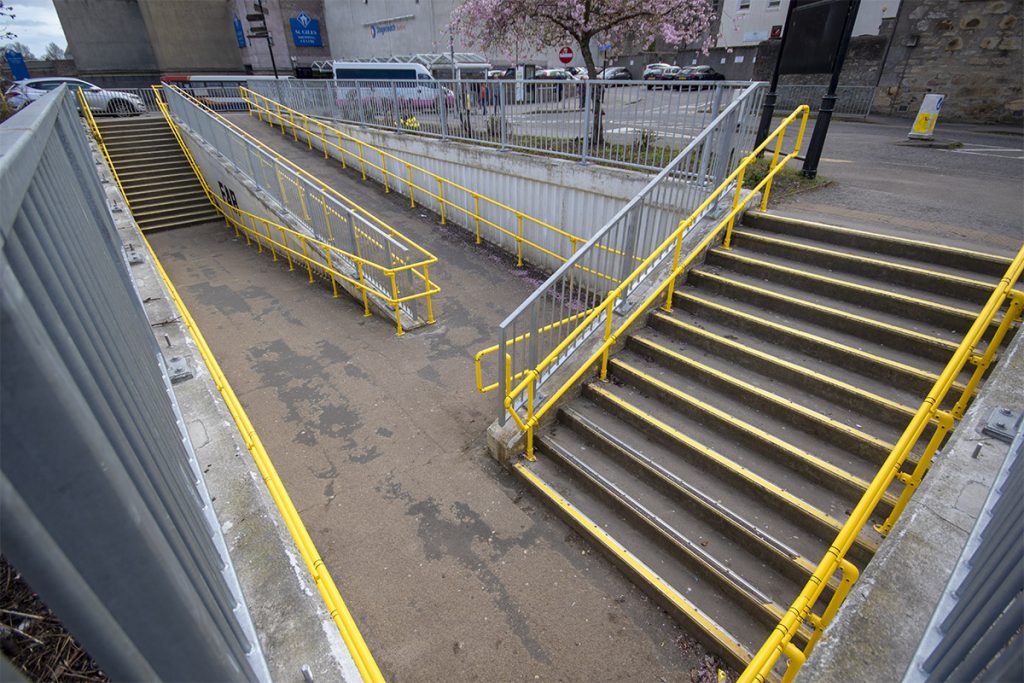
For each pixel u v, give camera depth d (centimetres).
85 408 84
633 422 434
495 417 551
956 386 345
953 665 131
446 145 1048
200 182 1482
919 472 282
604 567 372
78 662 189
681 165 596
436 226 1112
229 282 961
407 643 328
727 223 533
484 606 349
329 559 387
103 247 262
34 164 133
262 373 642
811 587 218
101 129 1567
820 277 456
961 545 201
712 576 332
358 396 592
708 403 417
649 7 904
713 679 301
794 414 381
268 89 1756
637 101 691
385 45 3019
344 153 1440
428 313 781
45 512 81
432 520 419
